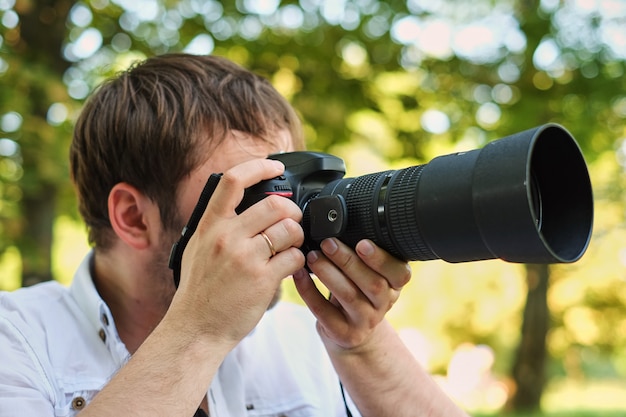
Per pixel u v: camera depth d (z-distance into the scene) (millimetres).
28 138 4234
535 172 1275
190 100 1515
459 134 6043
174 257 1366
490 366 11992
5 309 1486
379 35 5660
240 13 5375
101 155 1562
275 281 1263
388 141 5887
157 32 5254
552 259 1083
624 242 9352
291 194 1347
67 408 1396
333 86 5504
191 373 1211
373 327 1409
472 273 11500
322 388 1731
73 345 1468
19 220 4531
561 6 6312
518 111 6078
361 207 1286
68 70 4762
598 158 7207
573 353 11977
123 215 1538
